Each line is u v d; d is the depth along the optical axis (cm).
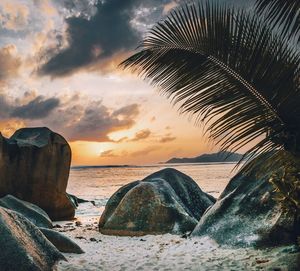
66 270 609
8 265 518
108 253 771
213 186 3553
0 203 1037
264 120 400
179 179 1293
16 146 1359
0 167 1304
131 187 1212
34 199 1383
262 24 393
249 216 793
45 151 1404
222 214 862
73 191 3766
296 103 393
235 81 411
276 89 397
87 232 1098
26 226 630
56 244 735
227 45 411
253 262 610
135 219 1040
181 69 436
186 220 1010
